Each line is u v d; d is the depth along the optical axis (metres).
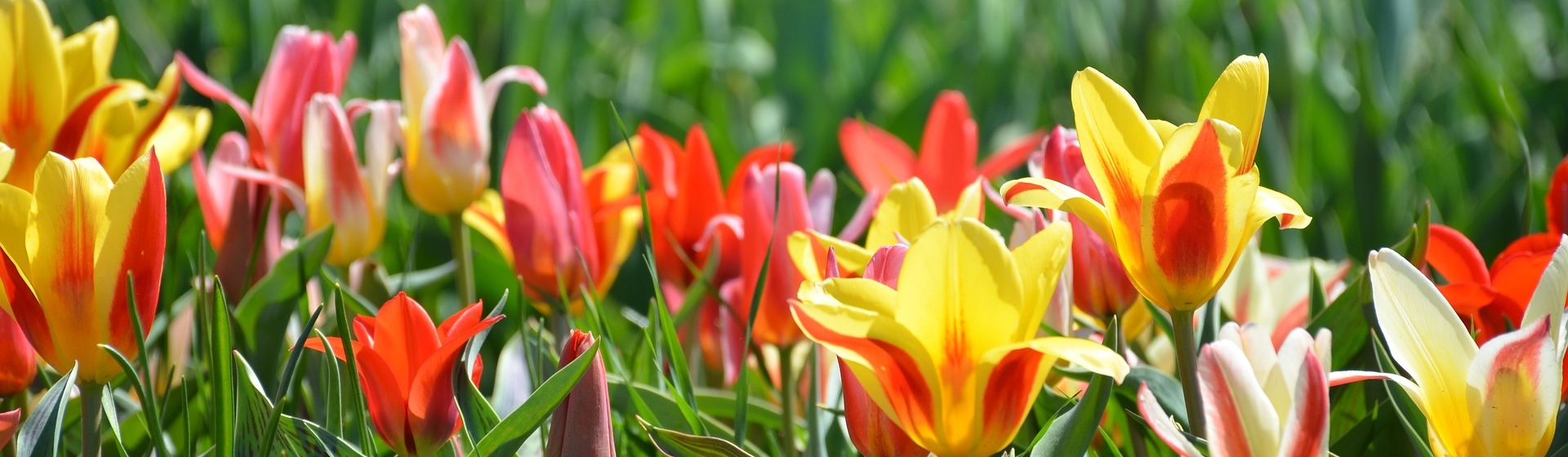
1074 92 1.00
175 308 1.22
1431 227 1.12
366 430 1.04
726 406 1.17
